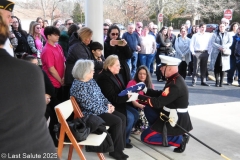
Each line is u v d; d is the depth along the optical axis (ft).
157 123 11.28
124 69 13.65
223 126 14.55
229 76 24.98
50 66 11.98
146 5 70.23
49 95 10.64
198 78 27.55
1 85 4.23
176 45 25.02
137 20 70.95
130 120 11.71
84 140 8.98
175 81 10.66
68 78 12.42
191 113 16.65
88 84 10.18
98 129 9.32
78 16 75.05
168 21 83.46
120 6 69.97
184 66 25.29
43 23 23.98
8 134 4.22
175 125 10.80
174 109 10.85
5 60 4.37
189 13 75.20
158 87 23.43
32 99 4.44
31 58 10.34
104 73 11.38
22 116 4.33
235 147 12.14
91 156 11.00
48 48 12.10
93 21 14.17
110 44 14.74
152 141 11.52
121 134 10.50
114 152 10.57
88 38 12.71
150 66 28.71
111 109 10.69
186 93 10.77
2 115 4.20
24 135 4.32
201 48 23.50
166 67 10.78
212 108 17.72
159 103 10.52
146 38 25.41
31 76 4.48
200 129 14.11
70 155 10.25
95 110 10.09
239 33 24.17
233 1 72.18
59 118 8.67
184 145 11.34
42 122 4.61
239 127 14.44
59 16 73.26
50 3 69.41
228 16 36.78
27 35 17.07
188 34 31.09
